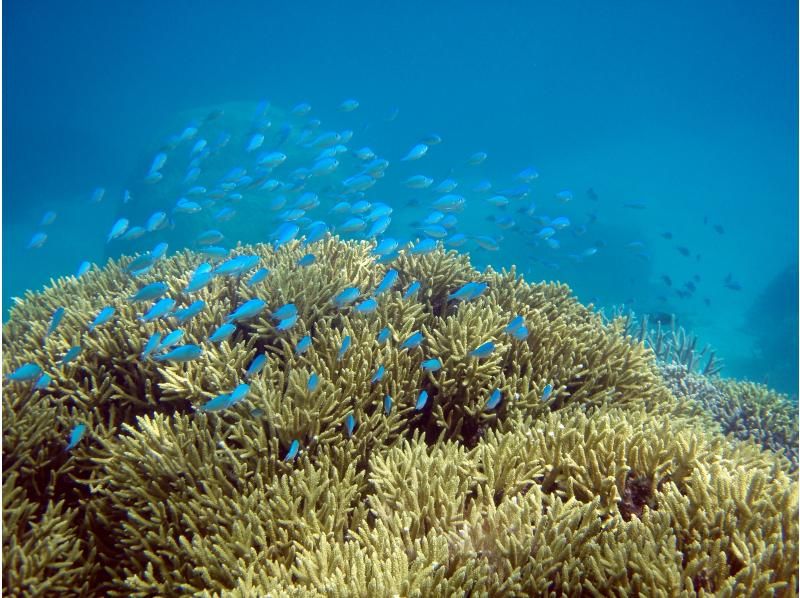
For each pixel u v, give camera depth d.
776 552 2.59
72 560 3.32
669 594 2.47
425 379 4.68
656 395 5.32
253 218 22.44
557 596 2.65
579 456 3.48
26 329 6.40
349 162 29.33
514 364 4.82
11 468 3.81
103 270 8.36
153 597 3.06
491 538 2.86
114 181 51.22
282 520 3.14
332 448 3.82
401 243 6.74
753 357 21.02
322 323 5.15
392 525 3.06
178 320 4.95
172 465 3.52
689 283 19.75
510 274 6.54
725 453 3.82
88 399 4.43
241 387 3.75
